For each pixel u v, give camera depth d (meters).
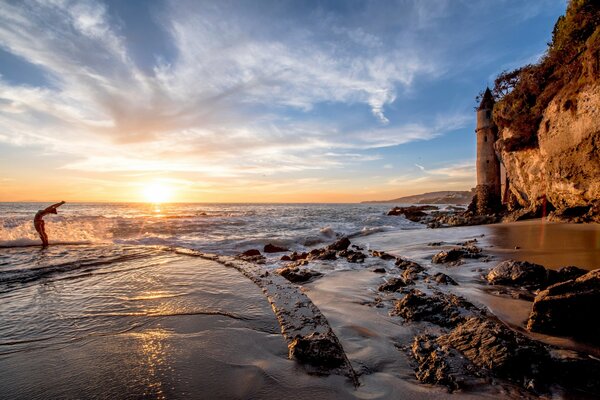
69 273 6.39
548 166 17.48
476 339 3.34
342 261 9.45
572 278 5.68
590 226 13.27
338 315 4.48
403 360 3.19
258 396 2.40
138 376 2.62
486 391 2.65
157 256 8.38
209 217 37.62
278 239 16.08
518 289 5.67
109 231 20.08
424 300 4.63
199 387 2.48
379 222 29.88
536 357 2.94
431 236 16.27
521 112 20.42
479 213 28.78
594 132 12.80
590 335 3.58
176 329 3.62
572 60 15.41
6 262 7.40
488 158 28.44
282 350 3.18
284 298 4.73
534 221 18.66
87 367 2.77
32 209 65.69
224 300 4.70
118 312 4.17
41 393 2.38
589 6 14.17
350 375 2.78
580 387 2.68
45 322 3.82
